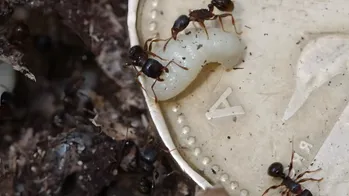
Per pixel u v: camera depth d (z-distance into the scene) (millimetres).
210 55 48
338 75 48
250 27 49
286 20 49
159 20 49
